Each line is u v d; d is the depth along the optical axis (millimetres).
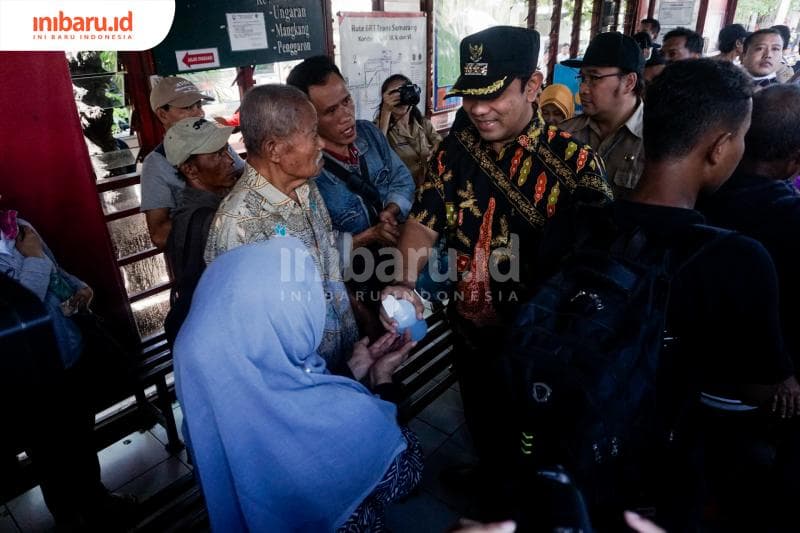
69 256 2604
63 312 1849
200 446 1007
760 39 3689
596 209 1109
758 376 1000
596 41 2324
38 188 2420
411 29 4145
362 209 2252
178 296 1711
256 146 1431
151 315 3334
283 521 1023
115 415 2314
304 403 997
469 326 1722
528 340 912
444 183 1633
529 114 1448
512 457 901
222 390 944
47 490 1776
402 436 1164
